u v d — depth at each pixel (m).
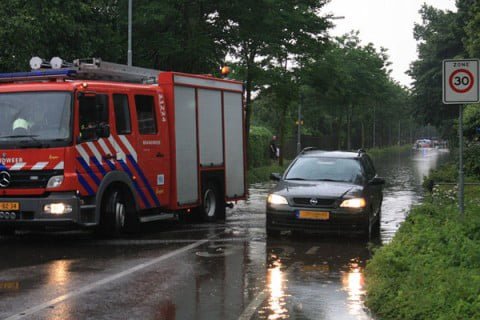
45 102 11.80
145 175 13.38
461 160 12.37
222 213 16.27
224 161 16.31
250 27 27.95
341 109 59.69
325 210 12.40
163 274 9.10
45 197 11.60
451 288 7.06
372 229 14.01
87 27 22.97
